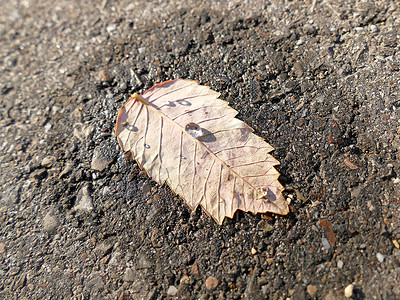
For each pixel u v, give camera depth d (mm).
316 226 92
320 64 110
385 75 106
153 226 97
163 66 117
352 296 86
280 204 92
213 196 94
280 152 100
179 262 93
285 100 107
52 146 112
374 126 100
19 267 99
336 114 103
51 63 128
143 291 92
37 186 108
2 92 125
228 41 118
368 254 89
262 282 89
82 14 137
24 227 104
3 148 115
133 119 100
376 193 94
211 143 96
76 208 103
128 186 103
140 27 128
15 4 146
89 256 98
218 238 94
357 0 119
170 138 97
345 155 99
